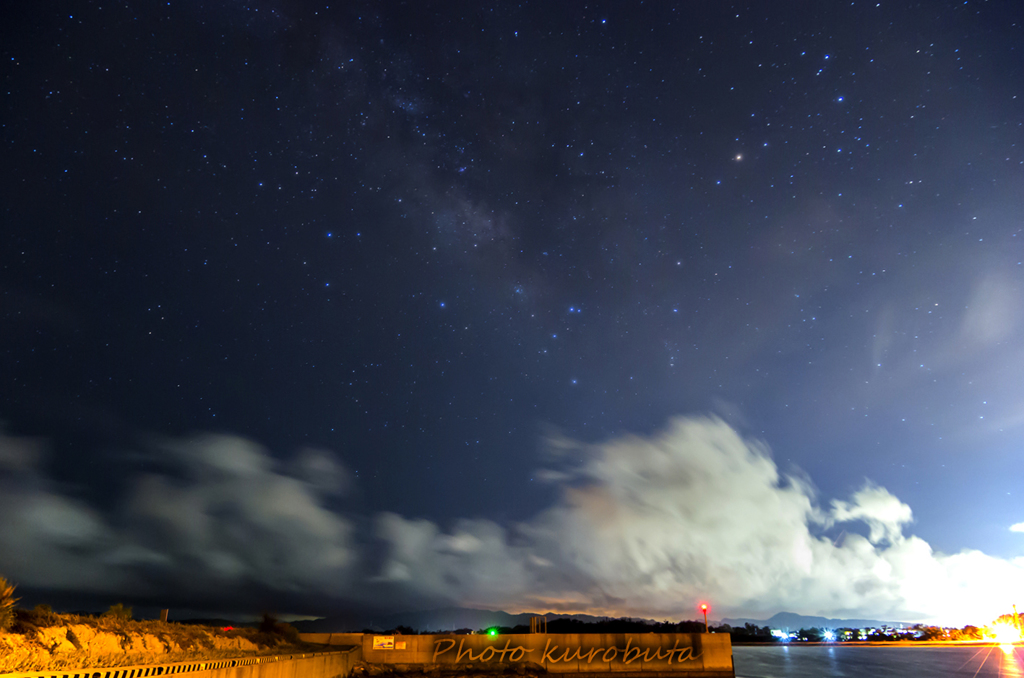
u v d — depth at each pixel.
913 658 84.31
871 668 64.38
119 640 17.59
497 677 40.38
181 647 21.42
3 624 13.26
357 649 41.88
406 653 43.00
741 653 107.62
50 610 15.92
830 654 101.00
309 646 39.53
